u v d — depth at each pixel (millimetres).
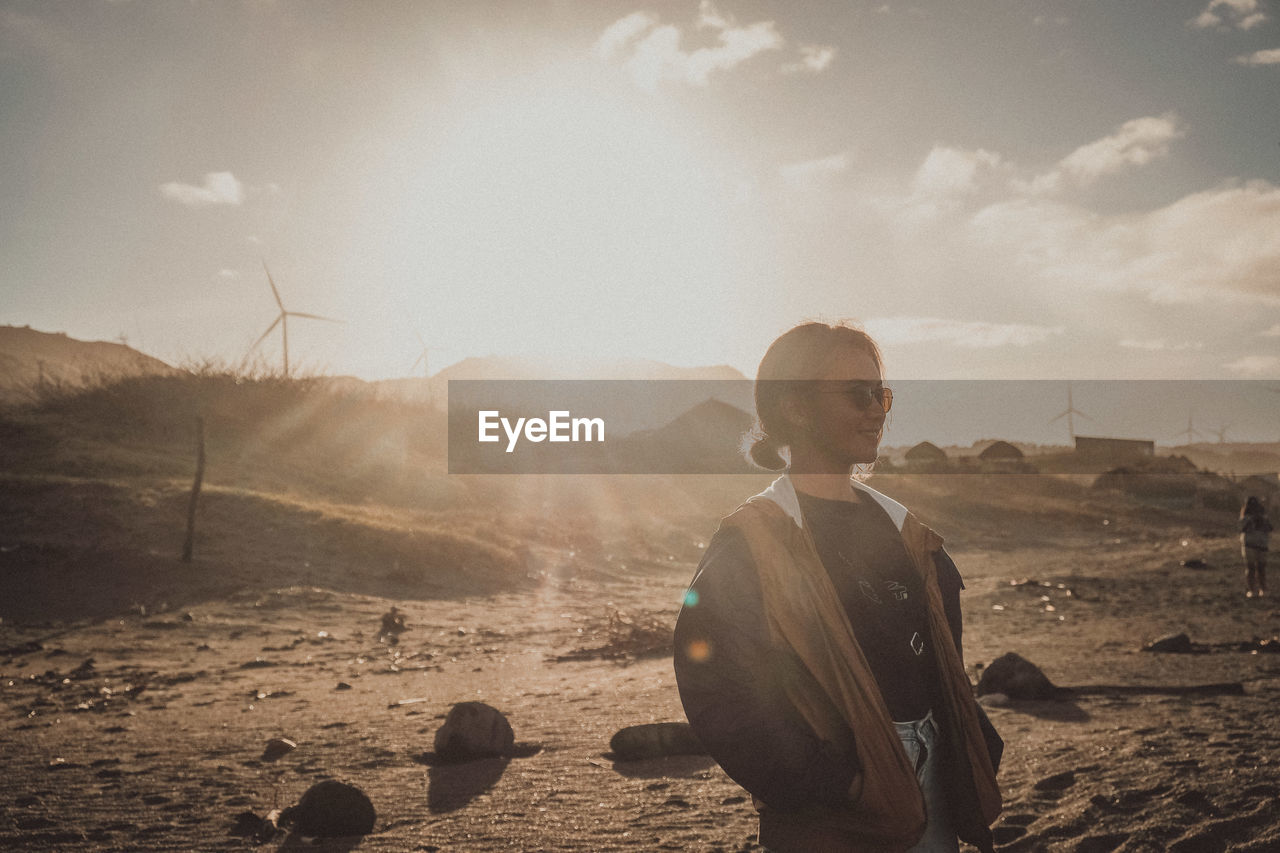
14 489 22656
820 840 1659
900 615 1762
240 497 24141
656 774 5633
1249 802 4375
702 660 1650
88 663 11750
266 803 5195
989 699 7566
